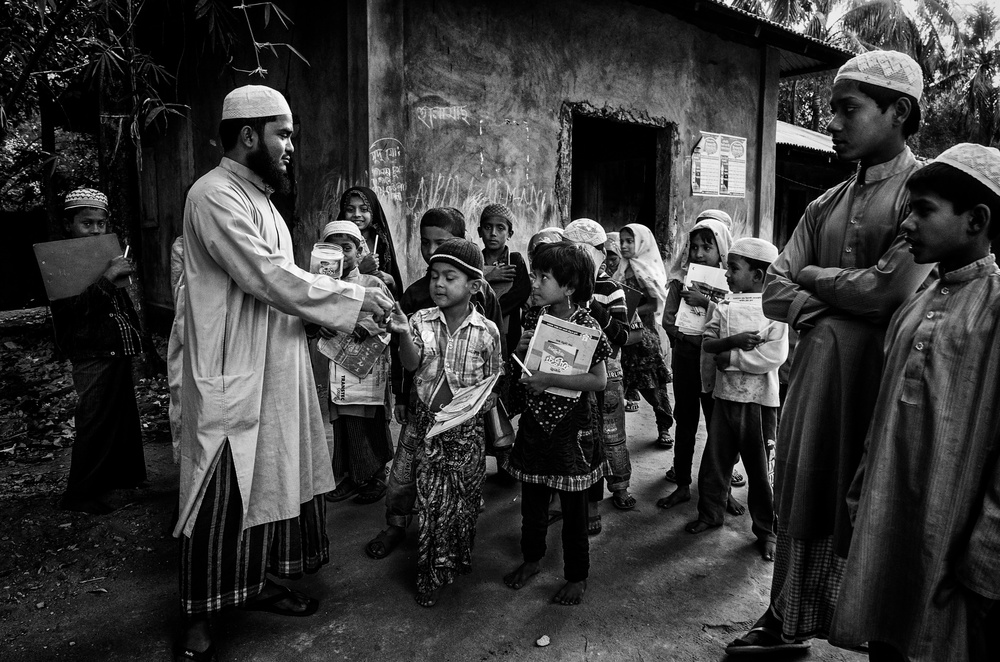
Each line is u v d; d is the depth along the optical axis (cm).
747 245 342
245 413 250
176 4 709
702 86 803
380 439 390
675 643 269
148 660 255
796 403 246
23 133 1070
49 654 258
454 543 294
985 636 182
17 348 845
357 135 531
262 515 258
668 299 410
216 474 247
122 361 392
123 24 643
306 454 272
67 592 300
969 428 178
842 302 230
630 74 725
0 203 1148
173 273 362
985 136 2073
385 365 377
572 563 292
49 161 745
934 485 182
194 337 250
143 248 956
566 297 293
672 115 773
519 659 258
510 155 629
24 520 364
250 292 245
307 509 280
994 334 176
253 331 254
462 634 271
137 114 517
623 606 293
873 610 196
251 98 253
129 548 338
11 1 452
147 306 927
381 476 402
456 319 301
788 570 250
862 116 226
